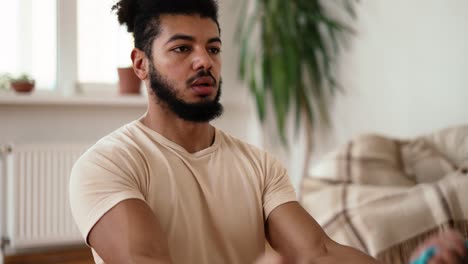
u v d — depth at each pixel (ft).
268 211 3.98
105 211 3.40
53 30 11.55
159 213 3.64
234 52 13.09
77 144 11.22
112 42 12.03
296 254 3.77
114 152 3.66
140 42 4.00
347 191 6.80
